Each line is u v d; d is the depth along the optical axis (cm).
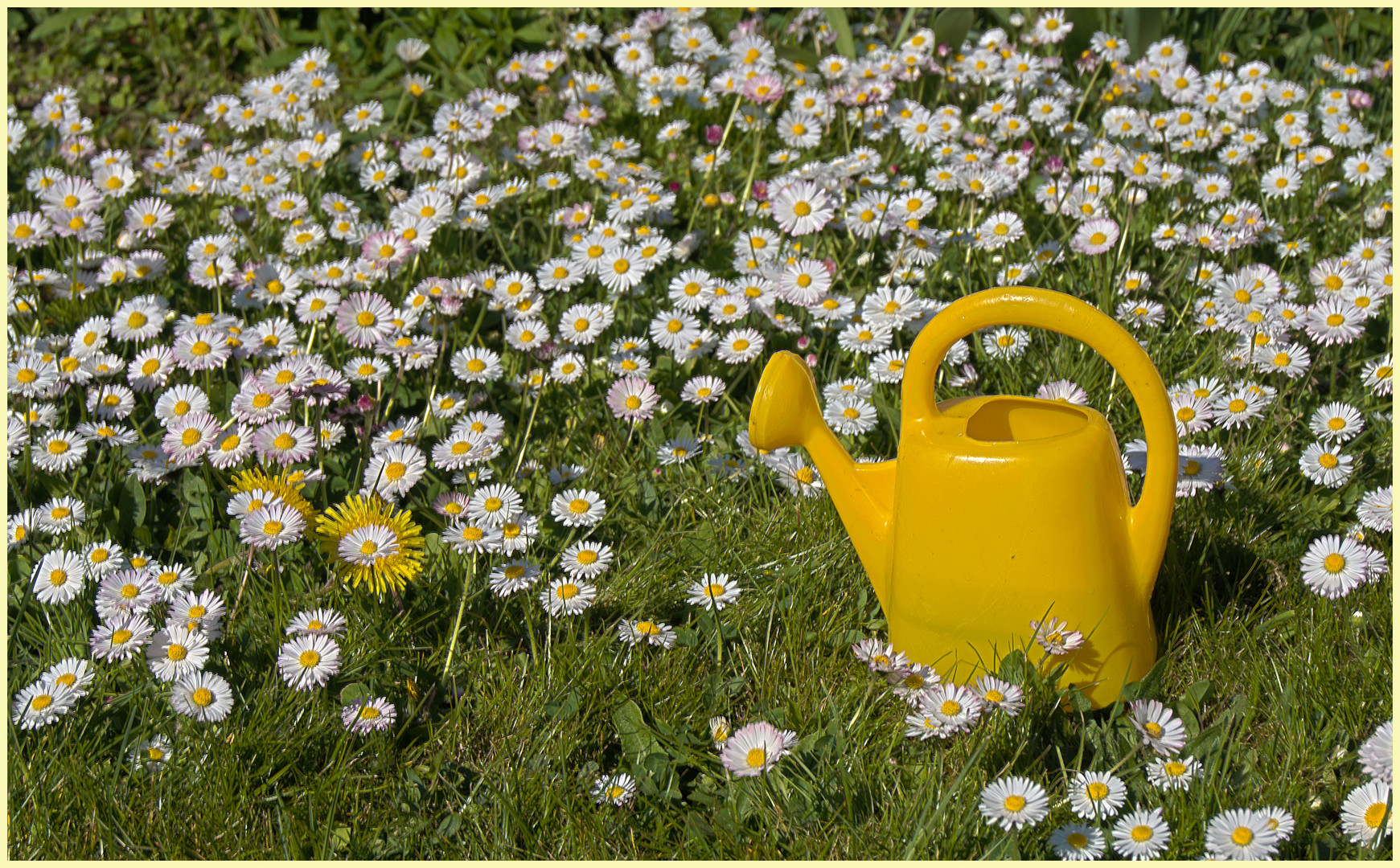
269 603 181
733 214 303
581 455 225
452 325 252
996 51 354
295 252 276
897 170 318
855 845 142
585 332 238
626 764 159
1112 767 149
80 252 287
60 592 176
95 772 154
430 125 378
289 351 234
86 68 453
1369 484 204
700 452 223
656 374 243
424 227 264
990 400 164
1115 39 363
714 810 152
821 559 192
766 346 249
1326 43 386
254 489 176
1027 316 148
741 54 357
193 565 196
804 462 211
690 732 163
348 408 220
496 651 176
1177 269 259
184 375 241
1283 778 147
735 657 178
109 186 294
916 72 343
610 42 382
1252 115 328
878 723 161
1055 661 157
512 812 149
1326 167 304
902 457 157
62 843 147
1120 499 154
